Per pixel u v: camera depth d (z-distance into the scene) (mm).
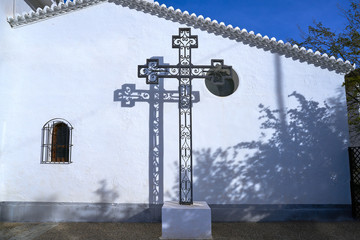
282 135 7031
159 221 6695
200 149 6902
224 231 5988
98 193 6785
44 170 6852
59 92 7094
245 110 7082
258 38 7203
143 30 7328
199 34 7352
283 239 5516
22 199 6789
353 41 10273
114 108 7043
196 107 7027
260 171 6895
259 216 6785
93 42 7262
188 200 6617
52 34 7277
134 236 5664
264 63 7273
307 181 6918
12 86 7078
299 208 6840
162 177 6820
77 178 6828
